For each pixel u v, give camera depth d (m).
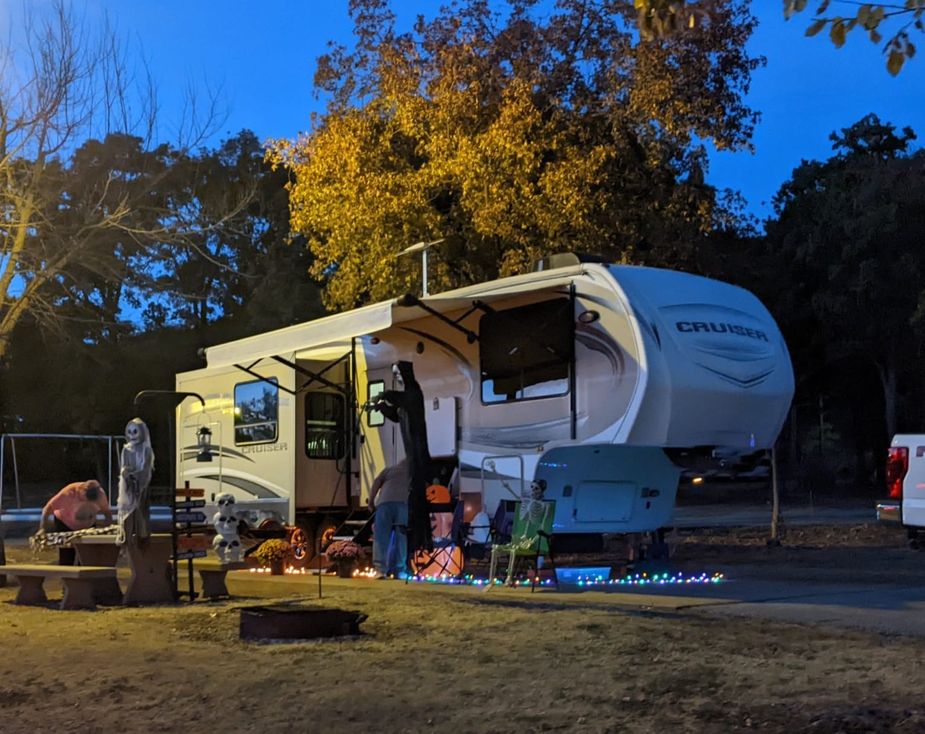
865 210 34.44
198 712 5.19
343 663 6.28
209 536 11.92
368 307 11.39
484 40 20.48
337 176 21.27
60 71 16.16
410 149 21.62
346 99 21.56
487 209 19.09
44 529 12.65
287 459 14.46
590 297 10.61
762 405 11.03
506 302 11.54
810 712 4.95
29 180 16.58
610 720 4.89
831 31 5.38
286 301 36.47
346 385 14.25
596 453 10.76
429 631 7.45
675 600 8.93
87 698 5.52
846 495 35.44
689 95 19.23
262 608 8.07
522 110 19.00
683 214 20.42
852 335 36.62
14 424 39.78
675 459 10.93
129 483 9.68
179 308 40.00
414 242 20.55
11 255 16.62
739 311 11.20
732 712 4.98
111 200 17.84
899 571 11.45
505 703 5.25
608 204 19.62
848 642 6.70
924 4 5.22
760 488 37.34
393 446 13.50
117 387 39.47
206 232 20.20
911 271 33.97
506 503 11.27
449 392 12.34
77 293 33.56
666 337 10.26
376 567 11.73
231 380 15.97
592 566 11.77
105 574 9.34
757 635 7.02
